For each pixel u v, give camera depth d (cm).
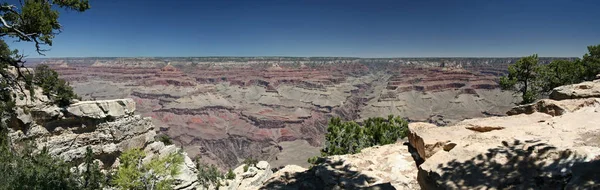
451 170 566
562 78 2672
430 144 805
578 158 504
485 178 521
